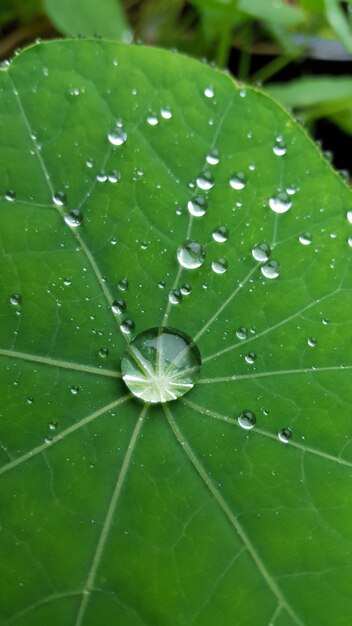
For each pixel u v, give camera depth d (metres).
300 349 0.10
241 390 0.10
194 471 0.10
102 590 0.09
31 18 0.15
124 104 0.11
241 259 0.10
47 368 0.10
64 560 0.09
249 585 0.09
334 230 0.11
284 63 0.16
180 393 0.10
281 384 0.10
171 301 0.10
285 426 0.10
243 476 0.10
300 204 0.11
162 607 0.09
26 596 0.09
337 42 0.16
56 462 0.09
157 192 0.10
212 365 0.10
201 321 0.10
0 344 0.10
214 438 0.10
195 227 0.10
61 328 0.10
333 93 0.14
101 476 0.10
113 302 0.10
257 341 0.10
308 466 0.10
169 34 0.16
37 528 0.09
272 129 0.11
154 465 0.10
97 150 0.10
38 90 0.10
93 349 0.10
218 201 0.11
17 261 0.10
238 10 0.14
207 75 0.11
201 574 0.09
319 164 0.11
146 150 0.11
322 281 0.10
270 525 0.10
